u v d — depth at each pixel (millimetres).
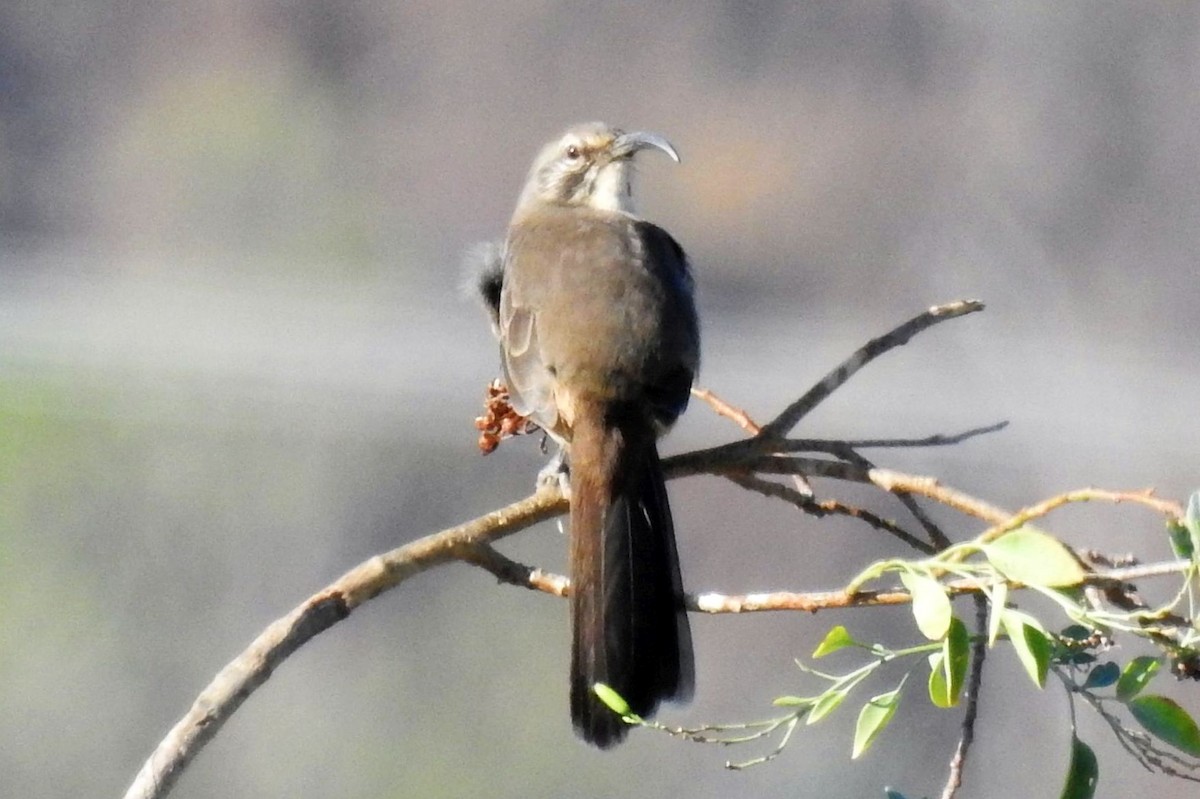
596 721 6039
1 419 13641
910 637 12617
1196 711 11219
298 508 13664
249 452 13773
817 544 13164
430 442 13898
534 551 13344
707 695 12742
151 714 13172
